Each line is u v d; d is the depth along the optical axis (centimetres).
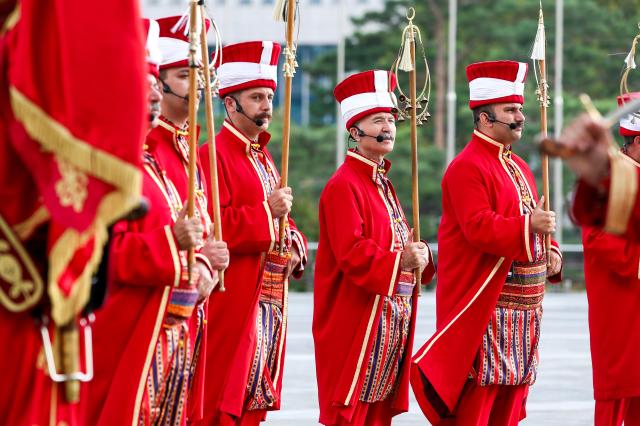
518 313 1772
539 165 6994
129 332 1203
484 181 1772
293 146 7356
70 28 797
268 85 1652
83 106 793
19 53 804
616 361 1814
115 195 791
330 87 7844
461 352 1739
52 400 850
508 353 1769
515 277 1766
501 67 1800
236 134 1642
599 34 7312
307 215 6359
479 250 1761
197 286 1249
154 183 1252
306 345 3241
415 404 2416
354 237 1650
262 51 1642
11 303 832
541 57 1761
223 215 1568
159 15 6638
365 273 1638
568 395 2500
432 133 7450
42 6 808
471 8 7556
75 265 810
